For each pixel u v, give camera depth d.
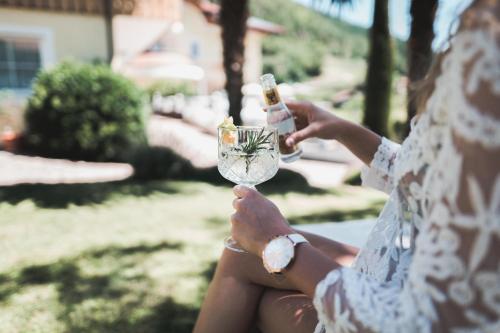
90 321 2.20
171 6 9.91
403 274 0.99
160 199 4.89
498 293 0.59
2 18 8.36
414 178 0.83
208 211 4.45
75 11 8.84
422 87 0.78
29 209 4.30
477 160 0.58
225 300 1.25
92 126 7.40
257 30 20.36
